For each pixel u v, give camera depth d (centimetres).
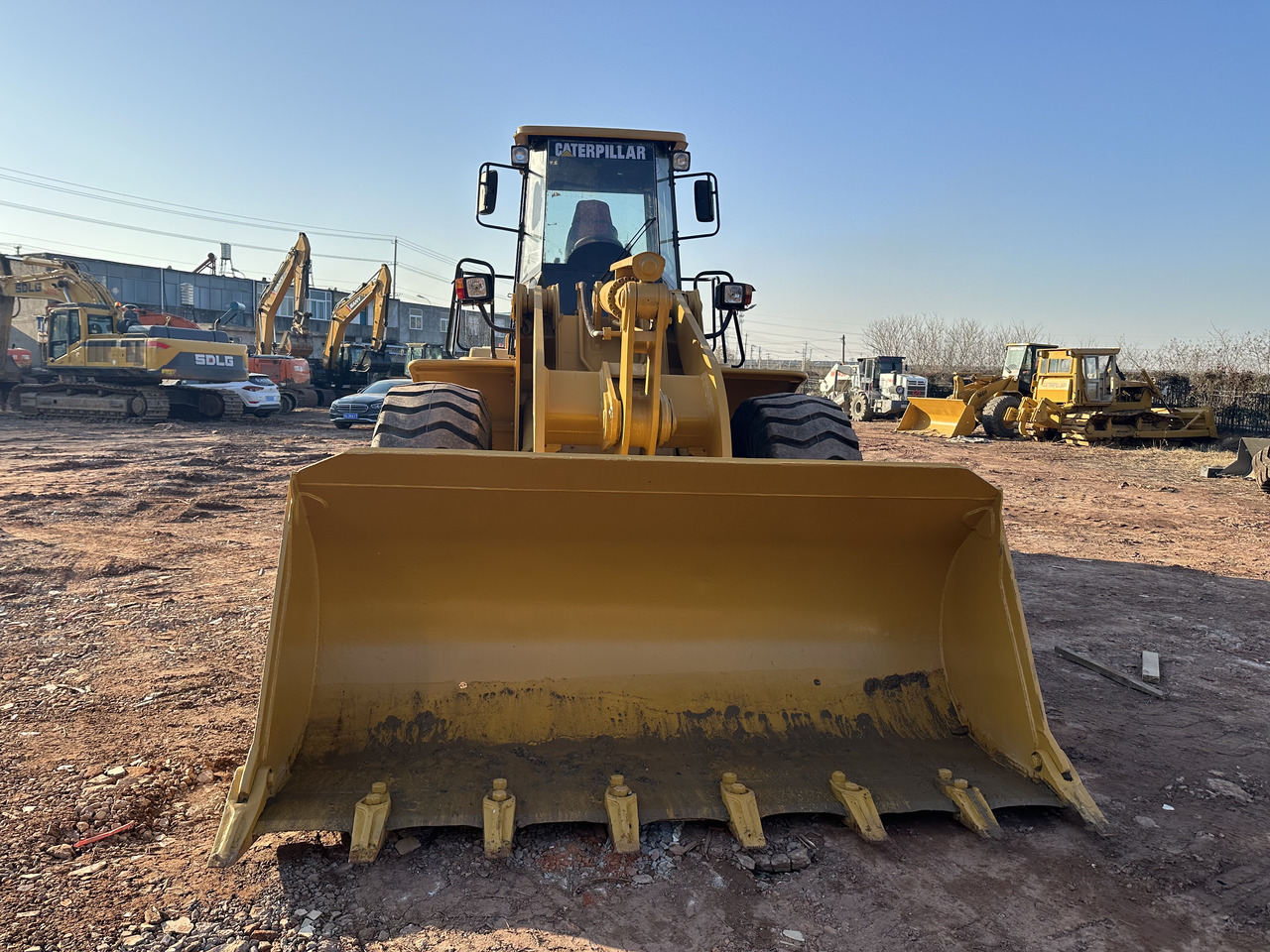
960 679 354
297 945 243
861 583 361
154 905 259
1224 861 295
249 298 6216
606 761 318
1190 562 808
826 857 290
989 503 338
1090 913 264
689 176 612
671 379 466
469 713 328
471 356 605
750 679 350
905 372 3281
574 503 318
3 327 2464
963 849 297
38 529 820
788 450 457
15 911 253
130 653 487
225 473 1282
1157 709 444
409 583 336
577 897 267
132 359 2239
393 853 287
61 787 330
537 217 597
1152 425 2203
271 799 280
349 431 2191
